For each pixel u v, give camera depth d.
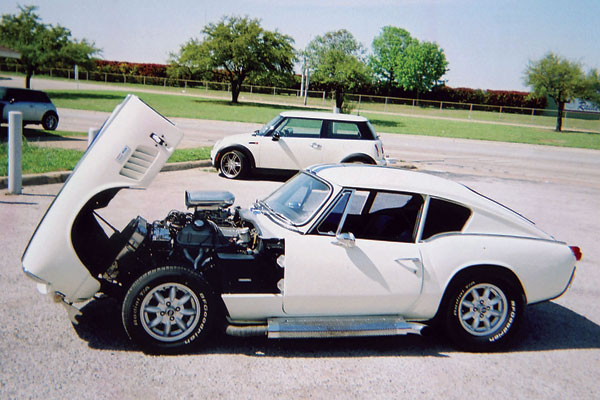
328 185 4.63
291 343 4.54
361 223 4.53
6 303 4.84
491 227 4.71
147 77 63.16
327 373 4.05
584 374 4.34
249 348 4.37
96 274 4.32
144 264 4.34
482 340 4.59
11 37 34.84
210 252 4.40
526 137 34.47
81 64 37.00
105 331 4.45
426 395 3.83
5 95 16.70
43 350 4.04
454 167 16.95
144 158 4.14
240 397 3.61
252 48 49.12
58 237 3.94
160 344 4.07
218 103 44.78
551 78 43.31
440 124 41.53
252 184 11.68
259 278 4.49
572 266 4.71
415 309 4.50
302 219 4.50
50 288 4.00
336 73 36.06
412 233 4.54
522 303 4.59
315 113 12.59
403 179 4.80
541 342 4.93
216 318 4.30
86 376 3.72
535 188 13.91
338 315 4.43
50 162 10.93
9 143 8.61
